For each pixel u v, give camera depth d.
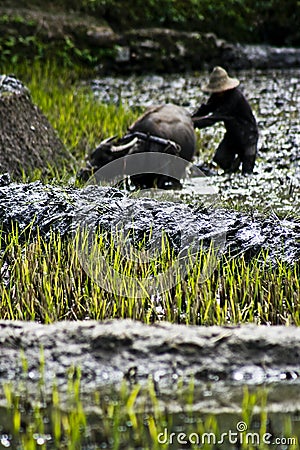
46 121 44.81
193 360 19.52
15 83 43.84
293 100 65.31
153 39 78.25
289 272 25.28
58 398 18.64
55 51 73.69
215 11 83.00
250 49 81.00
